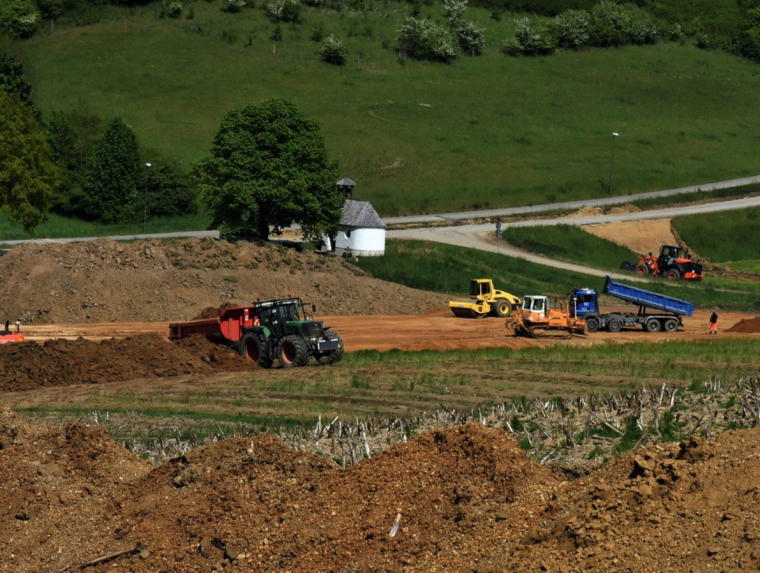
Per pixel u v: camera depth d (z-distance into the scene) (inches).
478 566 857.5
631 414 1358.3
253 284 3580.2
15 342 2281.0
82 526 1048.2
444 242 5452.8
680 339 2942.9
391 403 1724.9
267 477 1083.3
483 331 3225.9
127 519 1048.8
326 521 1007.0
